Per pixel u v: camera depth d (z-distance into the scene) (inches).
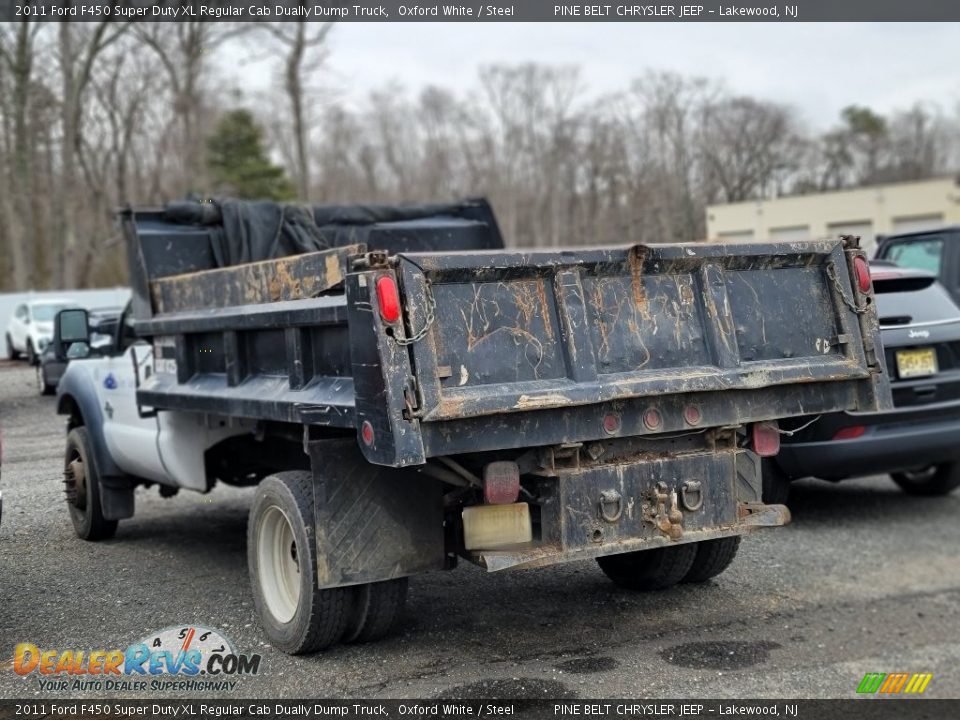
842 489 348.2
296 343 188.4
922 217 1696.6
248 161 1593.3
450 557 191.3
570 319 171.3
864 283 201.9
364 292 158.6
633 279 180.4
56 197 1513.3
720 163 1482.5
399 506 184.2
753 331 191.2
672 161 999.0
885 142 2496.3
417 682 181.2
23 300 1115.9
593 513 174.9
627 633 207.6
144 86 1839.3
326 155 2422.5
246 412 202.8
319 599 184.7
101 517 287.0
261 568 202.1
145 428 265.0
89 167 1929.1
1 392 717.9
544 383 168.4
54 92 1539.1
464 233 303.1
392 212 295.4
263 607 200.7
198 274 240.5
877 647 199.9
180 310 251.0
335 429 191.0
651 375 177.5
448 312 162.7
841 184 2418.8
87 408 288.5
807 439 274.8
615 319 177.3
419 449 155.6
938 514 307.4
